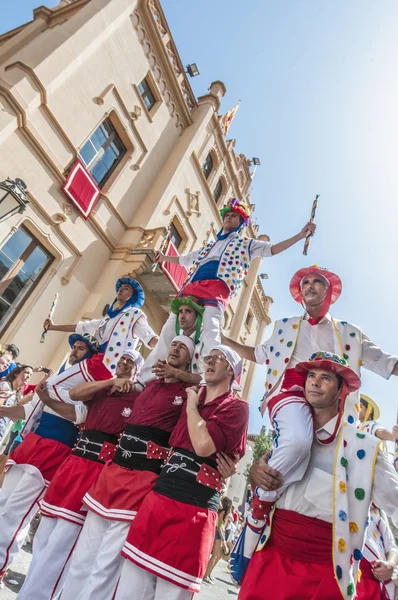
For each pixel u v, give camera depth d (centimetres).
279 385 281
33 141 879
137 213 1204
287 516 207
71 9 1082
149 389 321
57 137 943
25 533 375
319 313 301
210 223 1529
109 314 488
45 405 424
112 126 1131
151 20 1185
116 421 346
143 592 234
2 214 777
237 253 442
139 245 1128
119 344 438
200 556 233
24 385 609
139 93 1189
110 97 1082
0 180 824
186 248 1387
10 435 722
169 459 264
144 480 279
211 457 257
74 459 343
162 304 1266
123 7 1078
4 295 874
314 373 231
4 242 852
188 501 242
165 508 241
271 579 195
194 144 1397
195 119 1469
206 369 290
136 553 234
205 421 262
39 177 904
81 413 382
